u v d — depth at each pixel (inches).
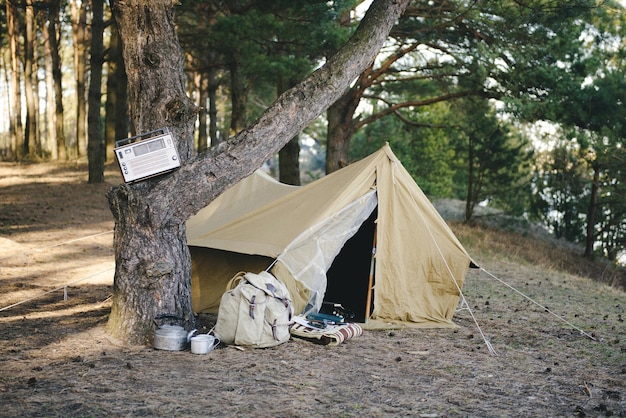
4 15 1098.1
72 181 776.9
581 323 297.1
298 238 251.4
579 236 895.1
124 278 224.4
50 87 1205.7
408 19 614.9
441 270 281.6
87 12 1094.4
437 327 273.7
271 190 320.8
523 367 216.8
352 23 619.2
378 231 273.3
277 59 555.5
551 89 559.8
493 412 169.5
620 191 781.9
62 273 370.9
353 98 647.1
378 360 217.8
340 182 275.4
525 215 944.3
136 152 222.5
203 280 289.3
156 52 231.5
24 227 523.8
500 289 387.2
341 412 164.2
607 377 207.3
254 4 565.9
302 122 238.8
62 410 157.6
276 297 229.0
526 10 557.9
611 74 593.9
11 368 190.7
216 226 288.0
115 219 228.1
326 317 258.8
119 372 189.6
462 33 605.6
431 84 722.8
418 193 283.7
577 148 780.6
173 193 223.8
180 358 207.5
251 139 230.2
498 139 789.2
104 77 1493.6
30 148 1088.2
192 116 237.1
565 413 170.6
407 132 856.9
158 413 157.9
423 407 171.3
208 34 568.7
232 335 223.6
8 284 330.3
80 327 240.8
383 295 273.4
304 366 205.6
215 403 166.4
